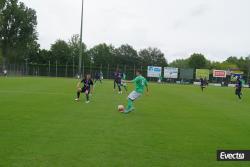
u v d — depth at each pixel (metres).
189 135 11.77
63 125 12.62
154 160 8.46
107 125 13.05
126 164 8.05
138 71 17.17
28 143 9.63
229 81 89.50
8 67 80.88
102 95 27.83
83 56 109.00
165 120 15.12
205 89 53.84
